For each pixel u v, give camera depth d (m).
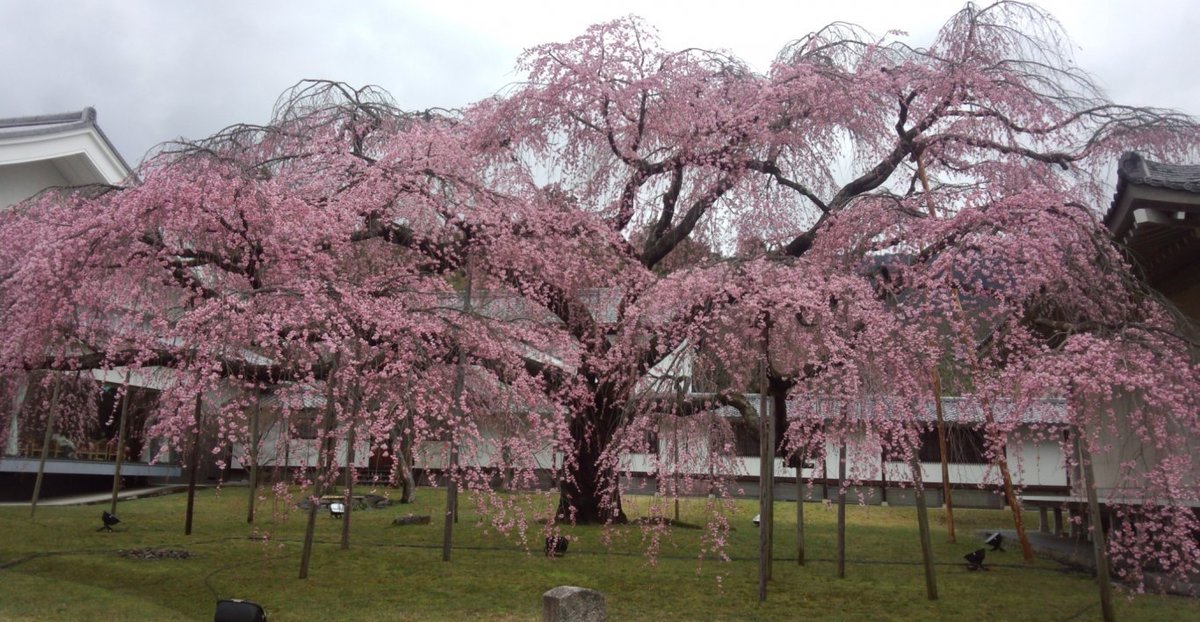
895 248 8.55
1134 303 7.47
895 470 8.27
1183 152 9.53
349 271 9.76
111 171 15.28
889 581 8.30
